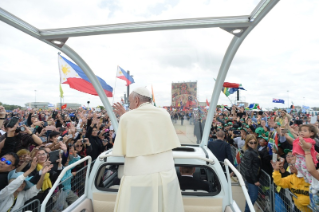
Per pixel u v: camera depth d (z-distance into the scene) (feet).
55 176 11.12
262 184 13.66
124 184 5.25
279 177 10.10
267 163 13.88
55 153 11.69
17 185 8.60
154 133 5.47
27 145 13.42
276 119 14.55
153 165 5.25
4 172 9.43
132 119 5.58
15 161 9.62
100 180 8.42
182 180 8.09
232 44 7.18
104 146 19.45
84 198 7.56
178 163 7.53
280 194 11.55
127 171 5.41
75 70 16.08
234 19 5.28
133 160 5.34
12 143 12.37
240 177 6.21
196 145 10.00
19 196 9.37
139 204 5.04
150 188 5.07
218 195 7.29
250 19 5.23
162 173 5.24
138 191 5.07
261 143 15.21
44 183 10.23
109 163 7.81
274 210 11.74
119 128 5.71
